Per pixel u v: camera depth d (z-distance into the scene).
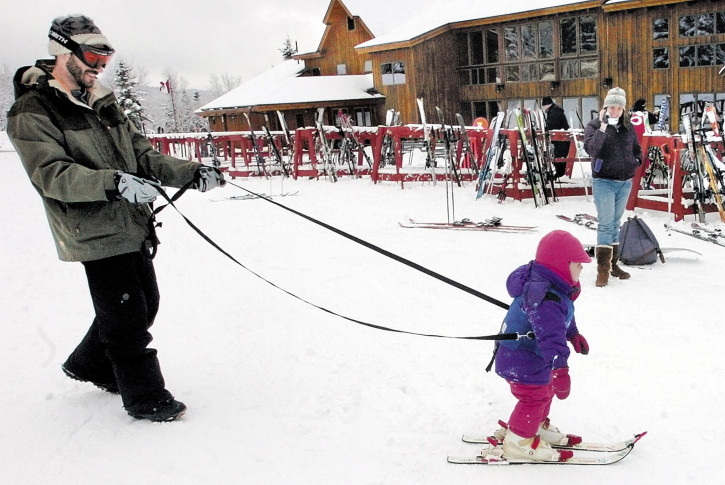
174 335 5.38
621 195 6.11
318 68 38.00
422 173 14.02
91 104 3.74
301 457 3.38
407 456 3.33
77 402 4.15
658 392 3.87
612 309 5.41
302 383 4.29
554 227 8.87
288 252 8.25
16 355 5.11
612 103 5.93
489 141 12.09
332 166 15.84
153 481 3.21
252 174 18.34
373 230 9.39
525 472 3.12
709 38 22.92
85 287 7.09
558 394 3.22
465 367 4.37
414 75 29.91
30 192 16.67
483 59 30.44
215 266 7.70
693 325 4.92
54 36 3.51
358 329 5.27
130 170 3.84
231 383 4.34
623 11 24.88
